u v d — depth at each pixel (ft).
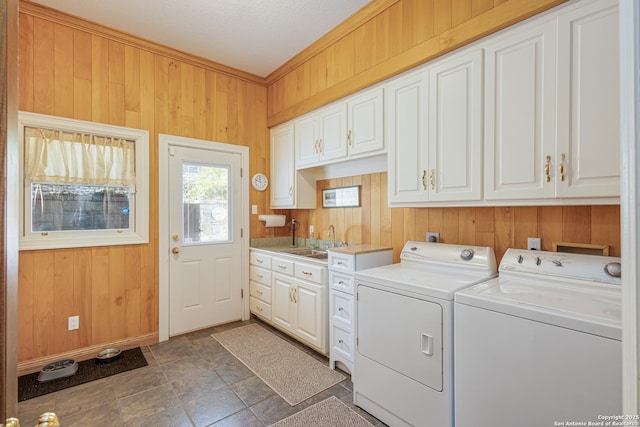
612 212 5.15
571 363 3.77
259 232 12.01
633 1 1.56
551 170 4.90
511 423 4.26
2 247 1.58
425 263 7.03
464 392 4.75
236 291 11.35
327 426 5.80
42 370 7.44
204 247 10.60
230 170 11.27
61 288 8.18
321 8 7.95
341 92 8.74
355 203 9.73
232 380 7.33
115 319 8.95
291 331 9.45
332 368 7.86
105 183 8.72
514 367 4.24
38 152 7.79
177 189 10.08
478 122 5.80
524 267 5.48
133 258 9.25
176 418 5.99
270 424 5.84
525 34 5.21
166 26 8.68
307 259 8.83
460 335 4.81
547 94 4.94
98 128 8.63
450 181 6.23
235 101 11.41
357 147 8.34
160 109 9.74
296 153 10.73
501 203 5.56
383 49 7.64
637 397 1.53
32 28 7.77
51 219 8.08
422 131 6.74
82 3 7.68
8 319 1.61
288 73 10.98
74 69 8.32
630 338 1.57
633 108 1.56
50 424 1.72
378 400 6.00
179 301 10.06
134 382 7.23
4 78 1.59
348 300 7.46
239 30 8.89
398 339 5.66
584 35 4.56
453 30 6.16
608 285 4.56
